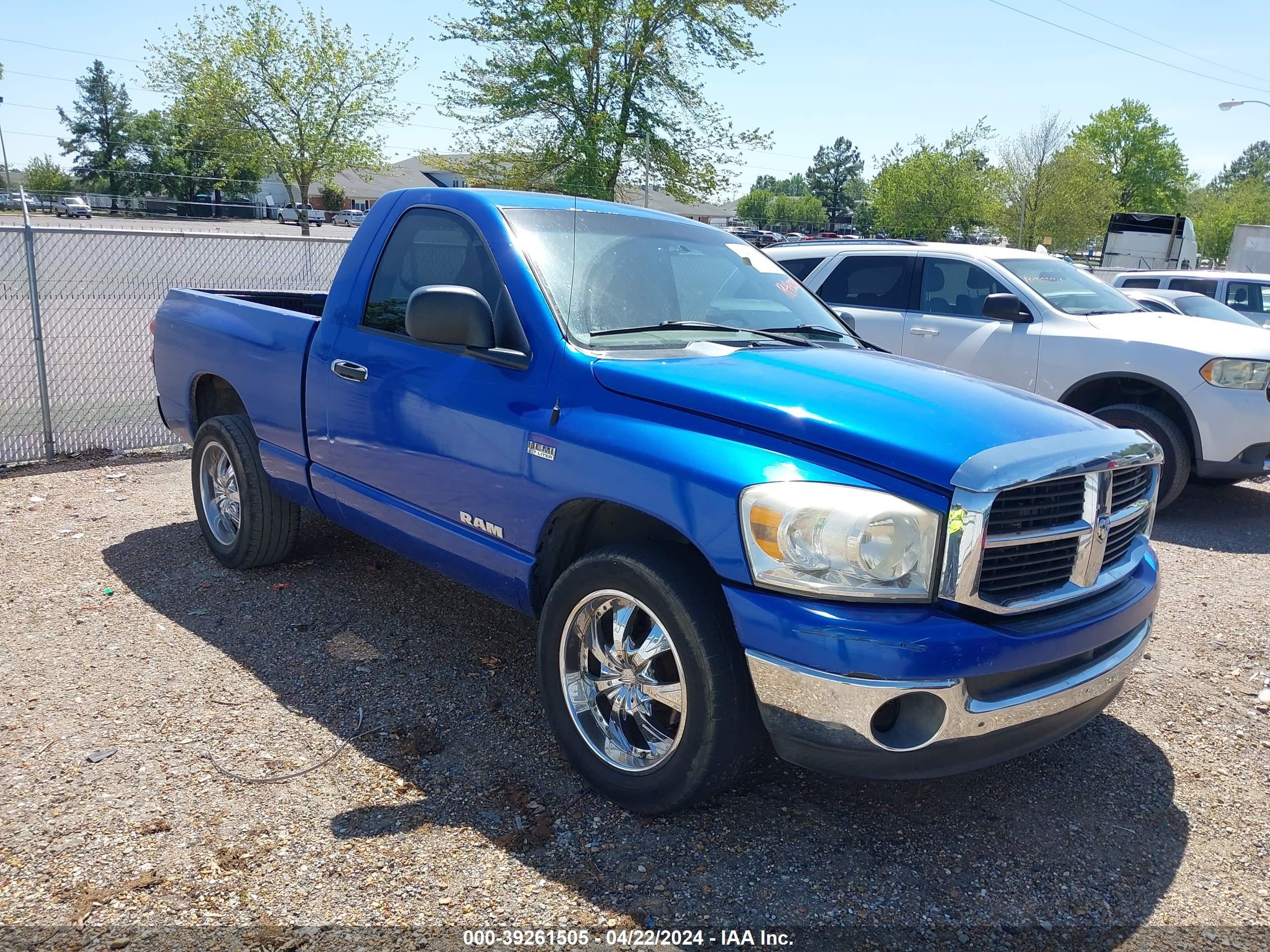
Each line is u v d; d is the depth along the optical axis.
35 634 4.35
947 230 50.16
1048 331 7.73
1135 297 12.07
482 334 3.46
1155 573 3.39
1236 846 3.17
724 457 2.87
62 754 3.37
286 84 40.44
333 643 4.39
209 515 5.32
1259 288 15.03
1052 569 2.90
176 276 8.70
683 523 2.88
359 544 5.73
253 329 4.88
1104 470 2.97
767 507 2.73
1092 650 3.02
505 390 3.49
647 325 3.69
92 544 5.62
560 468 3.24
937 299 8.49
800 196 162.62
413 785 3.28
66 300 8.07
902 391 3.17
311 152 41.19
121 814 3.04
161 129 78.44
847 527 2.67
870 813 3.25
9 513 6.21
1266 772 3.64
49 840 2.90
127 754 3.39
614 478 3.07
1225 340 7.24
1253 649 4.80
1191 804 3.41
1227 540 6.87
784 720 2.76
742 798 3.29
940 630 2.66
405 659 4.26
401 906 2.69
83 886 2.71
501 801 3.21
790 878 2.88
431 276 3.99
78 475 7.29
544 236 3.78
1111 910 2.83
